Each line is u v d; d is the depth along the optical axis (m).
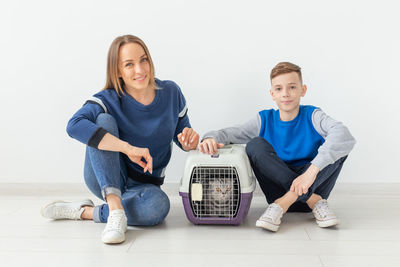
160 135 1.71
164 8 2.08
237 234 1.59
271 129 1.84
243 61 2.09
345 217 1.79
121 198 1.62
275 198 1.82
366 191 2.15
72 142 2.20
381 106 2.09
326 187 1.76
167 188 2.21
